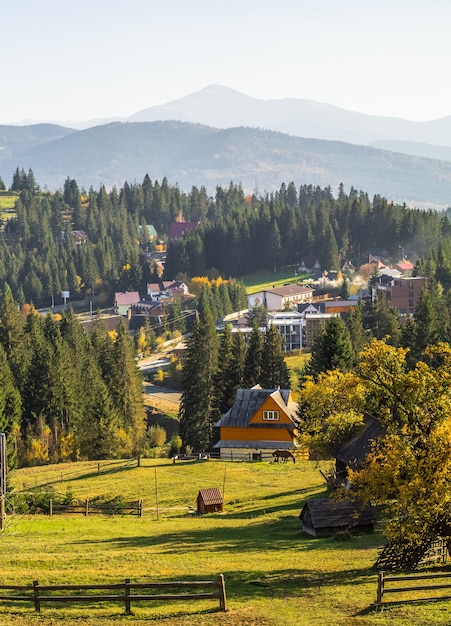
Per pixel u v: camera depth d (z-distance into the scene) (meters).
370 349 43.25
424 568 40.66
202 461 91.94
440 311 169.12
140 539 54.44
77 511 68.06
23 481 86.94
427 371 40.81
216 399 121.94
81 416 120.25
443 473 37.31
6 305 141.38
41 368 121.00
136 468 88.94
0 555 46.03
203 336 125.75
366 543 50.44
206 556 46.78
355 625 31.67
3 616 33.19
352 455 64.44
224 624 32.19
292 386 153.62
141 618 33.12
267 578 40.78
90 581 39.56
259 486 78.00
